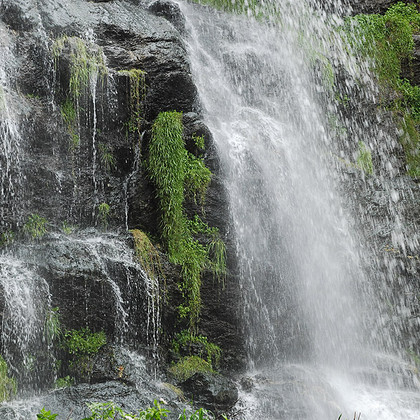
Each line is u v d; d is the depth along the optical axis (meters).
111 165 19.27
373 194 26.52
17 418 12.88
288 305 21.03
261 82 27.00
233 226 20.36
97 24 21.14
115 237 18.12
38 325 14.98
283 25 30.00
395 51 31.16
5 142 16.86
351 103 28.97
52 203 17.70
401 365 21.31
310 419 16.00
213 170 20.72
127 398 14.27
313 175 24.80
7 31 19.20
